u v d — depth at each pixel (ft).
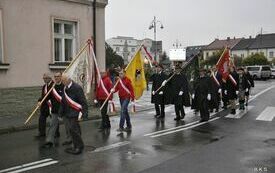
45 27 51.16
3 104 46.42
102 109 39.52
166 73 49.96
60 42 54.90
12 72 47.29
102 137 34.88
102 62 60.44
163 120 45.57
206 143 32.12
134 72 43.88
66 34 55.57
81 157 27.35
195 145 31.32
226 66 53.67
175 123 43.11
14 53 47.44
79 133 28.48
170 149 29.86
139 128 39.73
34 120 44.24
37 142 32.96
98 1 59.21
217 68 54.24
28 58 49.08
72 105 27.91
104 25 60.70
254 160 26.32
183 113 46.55
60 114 28.78
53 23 52.42
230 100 51.57
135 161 26.14
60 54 54.95
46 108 35.24
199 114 50.70
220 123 42.83
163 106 48.06
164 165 25.08
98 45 59.77
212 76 49.85
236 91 51.75
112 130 38.68
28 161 26.32
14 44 47.42
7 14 46.50
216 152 28.78
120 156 27.61
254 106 58.59
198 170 23.85
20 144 32.12
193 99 46.01
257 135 35.63
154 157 27.27
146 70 98.78
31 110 49.60
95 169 24.21
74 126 28.22
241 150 29.43
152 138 34.35
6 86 46.73
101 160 26.45
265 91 88.12
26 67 48.88
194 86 45.83
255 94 79.82
